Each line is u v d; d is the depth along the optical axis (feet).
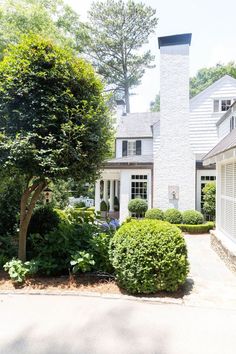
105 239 17.40
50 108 15.62
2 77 16.03
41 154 15.29
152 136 62.18
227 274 19.27
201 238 35.55
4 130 15.72
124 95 99.55
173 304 13.28
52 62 16.24
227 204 24.66
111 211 59.88
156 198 44.52
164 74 45.14
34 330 10.63
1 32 35.94
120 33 89.40
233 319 11.75
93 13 86.63
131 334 10.43
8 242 20.77
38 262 16.12
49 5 49.37
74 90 17.01
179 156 44.29
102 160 18.67
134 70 96.68
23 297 13.74
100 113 17.71
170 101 44.83
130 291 14.42
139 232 14.89
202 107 52.70
